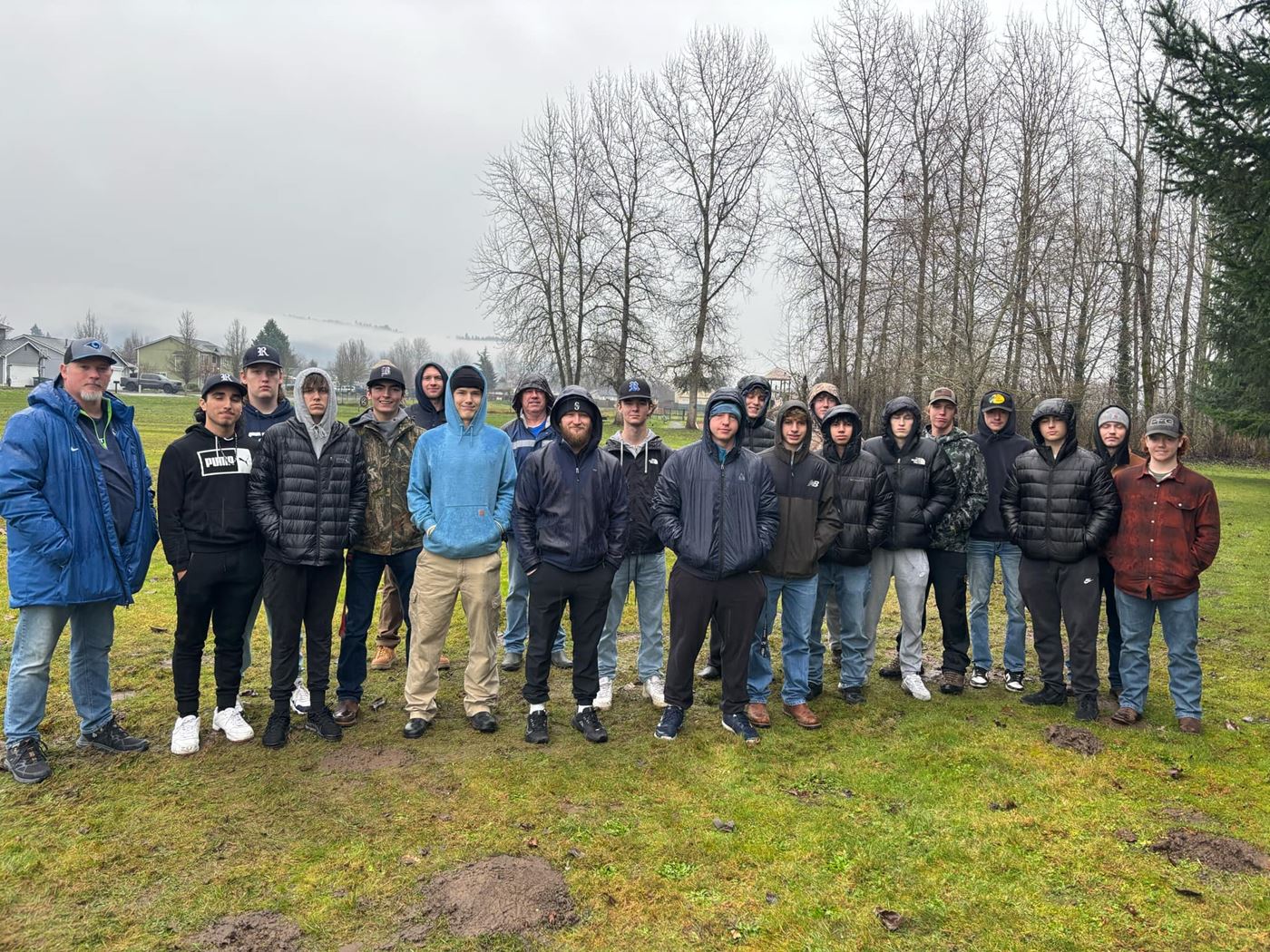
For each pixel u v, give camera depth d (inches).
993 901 112.9
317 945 100.4
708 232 1411.2
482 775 149.6
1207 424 1113.4
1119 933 106.0
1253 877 119.3
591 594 167.9
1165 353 1025.5
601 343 1398.9
